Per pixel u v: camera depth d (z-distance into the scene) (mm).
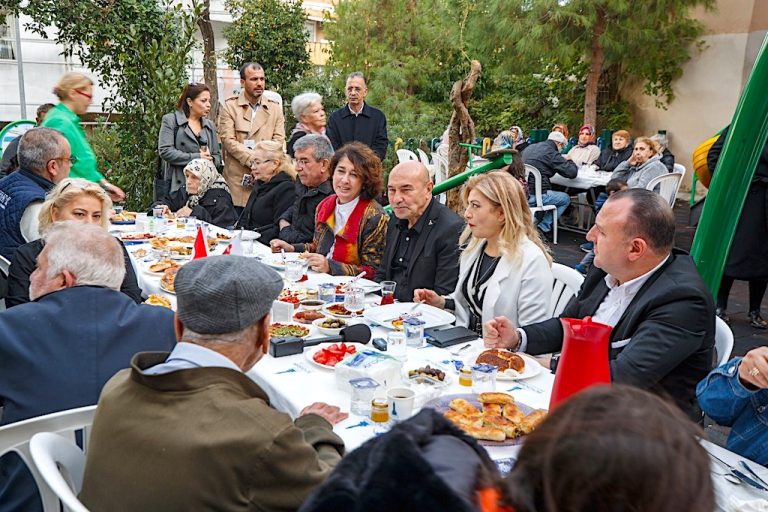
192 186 5297
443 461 741
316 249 3990
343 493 704
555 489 635
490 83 14531
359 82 6398
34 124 7711
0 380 1710
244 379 1322
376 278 3516
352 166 3637
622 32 10852
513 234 2756
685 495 604
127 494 1213
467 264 2955
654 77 11516
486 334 2352
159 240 4145
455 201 5590
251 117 6379
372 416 1716
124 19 7949
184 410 1239
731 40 10430
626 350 1992
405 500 637
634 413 659
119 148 8359
